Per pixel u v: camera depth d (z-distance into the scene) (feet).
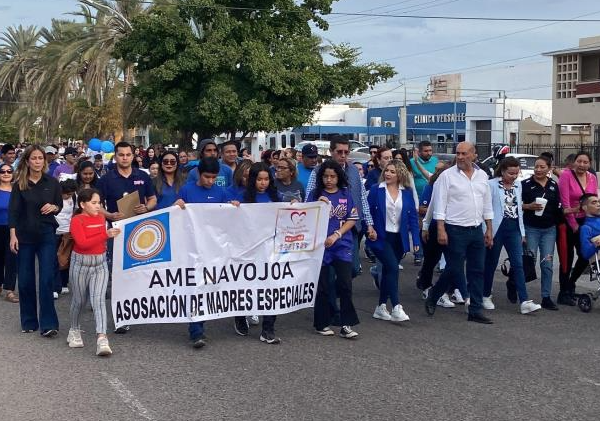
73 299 25.66
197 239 26.43
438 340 27.35
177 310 26.35
